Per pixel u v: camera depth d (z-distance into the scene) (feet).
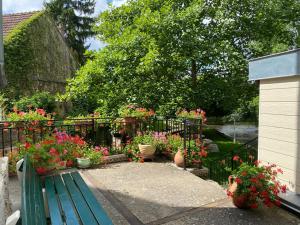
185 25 28.58
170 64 29.58
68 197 7.84
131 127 19.65
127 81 28.50
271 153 13.07
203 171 16.24
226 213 10.15
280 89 12.48
